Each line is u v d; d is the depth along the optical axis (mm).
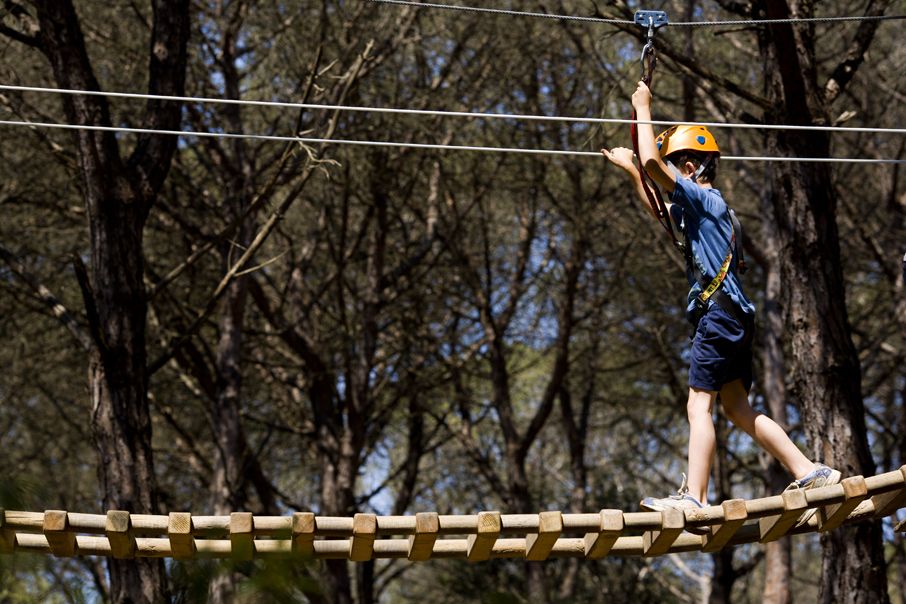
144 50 21859
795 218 14773
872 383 28344
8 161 21781
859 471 14078
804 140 14750
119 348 13812
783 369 21953
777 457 8852
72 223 23281
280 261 26250
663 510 8211
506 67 23547
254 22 22297
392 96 22750
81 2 21656
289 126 21562
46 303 15484
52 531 7633
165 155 14742
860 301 28625
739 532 9047
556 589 27594
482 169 24734
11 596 8266
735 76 23844
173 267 23797
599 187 24719
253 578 6254
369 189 23672
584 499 27953
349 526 8008
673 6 21016
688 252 8945
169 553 8281
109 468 13438
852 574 14062
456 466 30688
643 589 30719
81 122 14320
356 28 21797
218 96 22234
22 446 27734
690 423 8773
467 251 27125
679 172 9398
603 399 29203
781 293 14914
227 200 21484
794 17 14938
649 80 9539
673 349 27875
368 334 24391
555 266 27438
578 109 24359
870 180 26359
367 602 26031
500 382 25922
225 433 20391
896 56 23844
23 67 21844
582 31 23531
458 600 28391
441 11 22578
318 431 23891
